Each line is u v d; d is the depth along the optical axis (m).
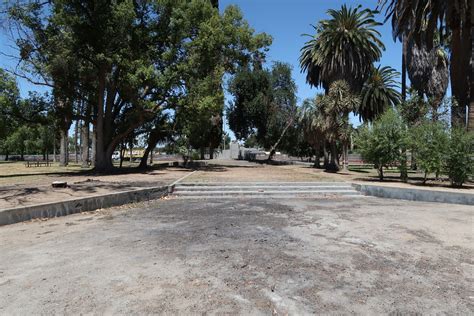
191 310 3.38
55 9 18.34
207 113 22.33
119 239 6.12
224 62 28.16
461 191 11.33
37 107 20.48
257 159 46.88
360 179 16.48
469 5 15.19
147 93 22.30
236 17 27.80
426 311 3.38
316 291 3.84
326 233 6.58
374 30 29.28
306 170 24.61
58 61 18.47
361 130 17.25
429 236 6.37
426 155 14.02
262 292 3.81
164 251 5.37
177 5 22.03
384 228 7.04
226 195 12.23
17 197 9.41
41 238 6.20
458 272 4.46
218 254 5.21
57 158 66.38
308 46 33.81
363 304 3.52
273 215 8.49
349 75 28.83
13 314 3.30
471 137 13.11
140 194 10.80
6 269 4.55
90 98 22.86
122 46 19.11
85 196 9.27
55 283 4.06
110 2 18.80
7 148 64.44
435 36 22.27
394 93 35.75
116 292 3.81
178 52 22.77
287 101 40.47
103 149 21.94
